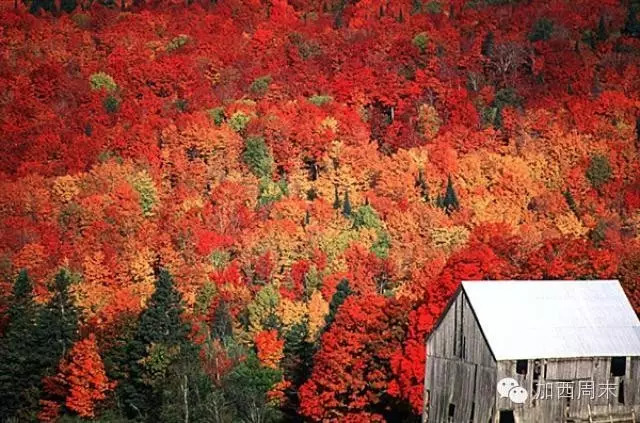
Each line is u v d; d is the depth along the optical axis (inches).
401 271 5871.1
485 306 2910.9
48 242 6609.3
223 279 5836.6
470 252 4033.0
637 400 2918.3
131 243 6441.9
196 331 4298.7
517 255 4557.1
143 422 3919.8
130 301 5241.1
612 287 3061.0
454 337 3002.0
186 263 6269.7
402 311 3410.4
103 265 6028.5
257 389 3846.0
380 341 3393.2
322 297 5477.4
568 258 4101.9
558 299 2979.8
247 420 3595.0
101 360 4133.9
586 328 2913.4
